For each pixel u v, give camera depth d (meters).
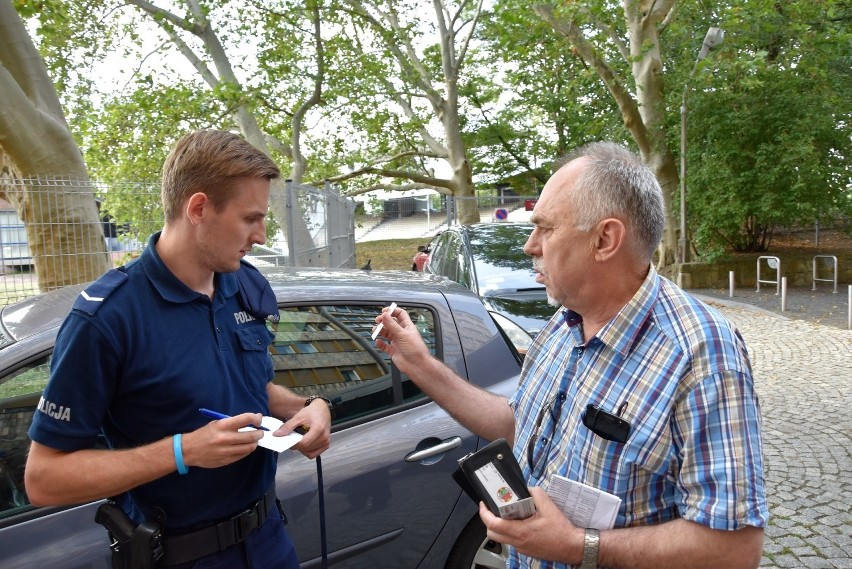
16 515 1.93
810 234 16.86
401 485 2.48
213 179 1.49
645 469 1.26
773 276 13.37
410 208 18.38
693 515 1.19
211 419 1.53
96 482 1.38
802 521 3.58
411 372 1.85
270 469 1.70
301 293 2.62
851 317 8.55
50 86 6.29
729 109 12.52
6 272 5.73
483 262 6.26
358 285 2.78
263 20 15.21
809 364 6.84
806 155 11.85
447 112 19.91
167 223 1.57
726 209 12.40
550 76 19.19
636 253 1.36
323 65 16.28
